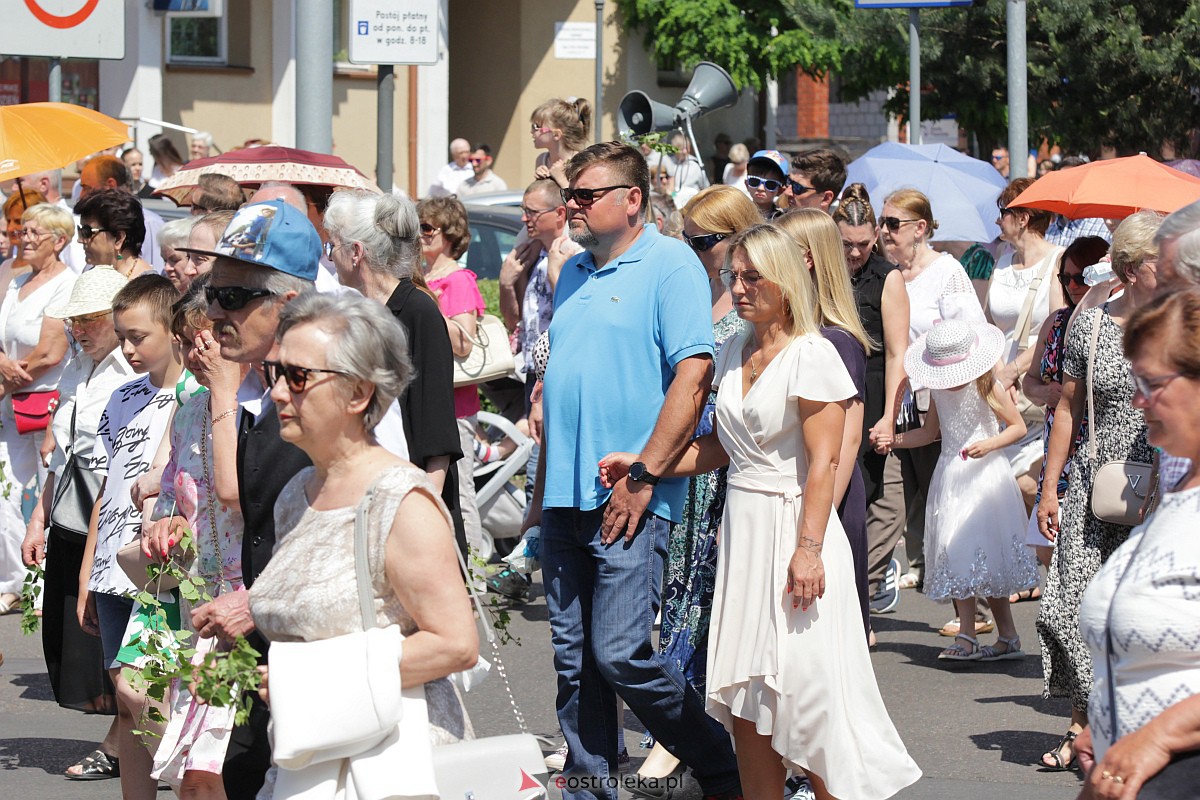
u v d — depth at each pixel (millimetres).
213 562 11805
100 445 15836
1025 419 22484
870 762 12859
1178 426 8383
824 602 12766
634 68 65625
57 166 24016
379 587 9055
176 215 30500
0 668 20938
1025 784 15680
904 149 32938
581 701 14023
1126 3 50500
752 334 13375
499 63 65312
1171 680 8375
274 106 52938
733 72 61938
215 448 11305
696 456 13719
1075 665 15289
